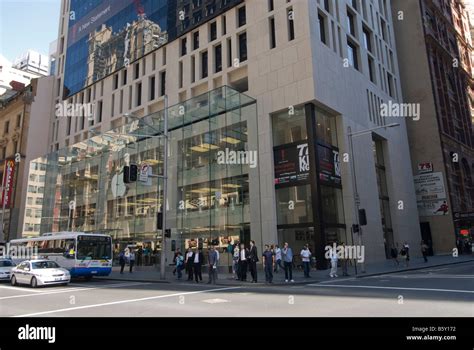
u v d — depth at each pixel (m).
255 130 29.11
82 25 52.34
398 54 52.97
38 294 14.78
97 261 22.55
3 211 49.81
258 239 27.06
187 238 28.42
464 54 68.50
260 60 29.91
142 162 33.84
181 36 37.22
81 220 38.72
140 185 33.38
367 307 9.41
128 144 35.75
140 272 27.59
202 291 14.57
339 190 28.81
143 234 32.00
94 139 39.81
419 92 50.41
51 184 44.50
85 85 49.09
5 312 10.16
